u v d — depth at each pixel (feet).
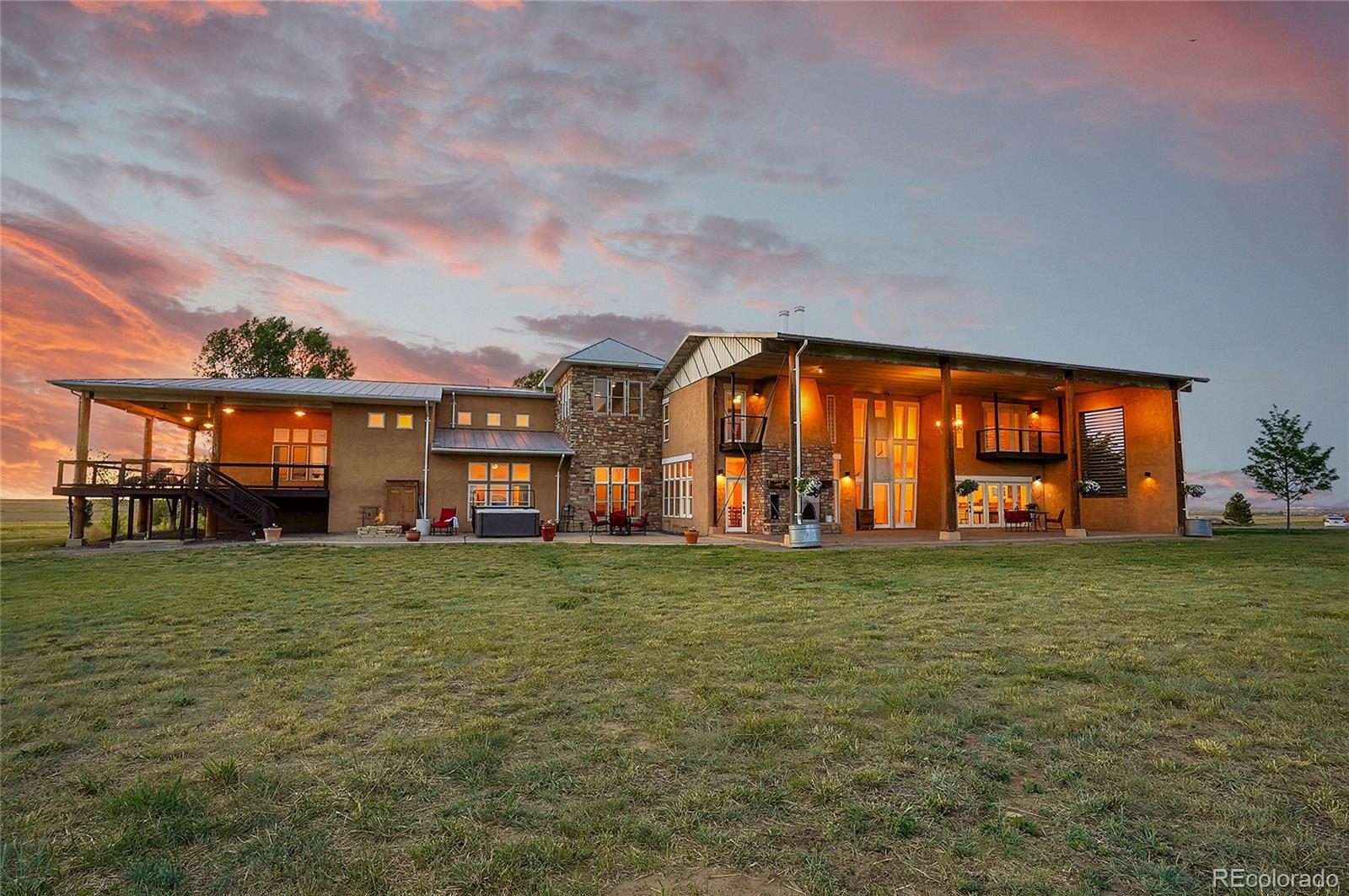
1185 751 10.68
